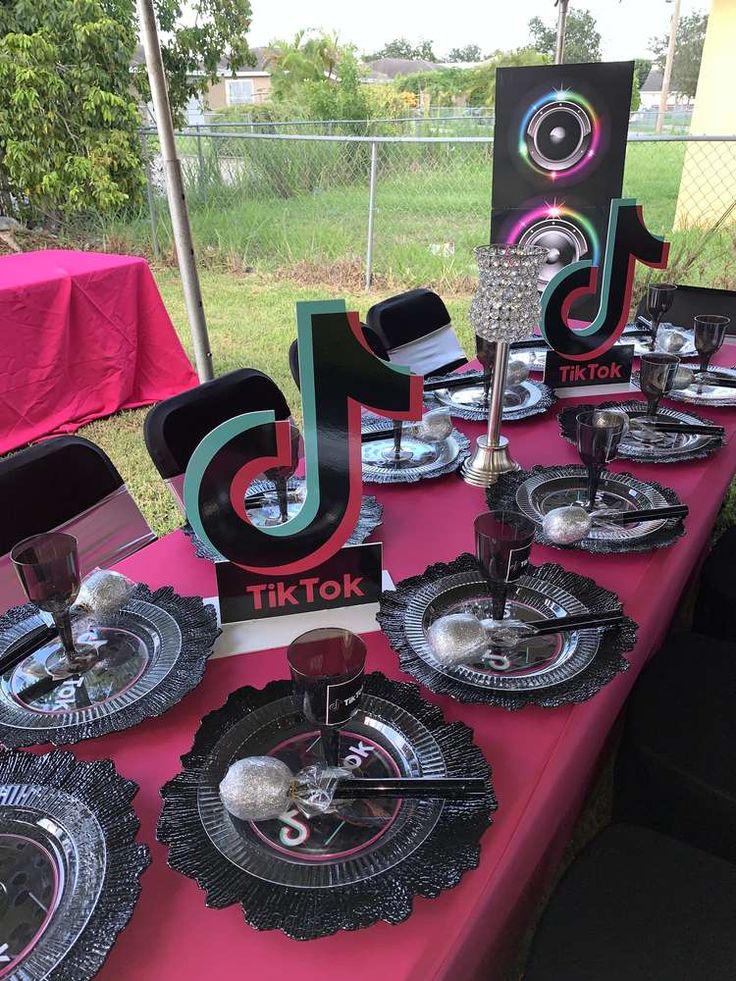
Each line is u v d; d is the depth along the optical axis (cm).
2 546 127
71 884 65
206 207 747
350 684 72
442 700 89
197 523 96
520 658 95
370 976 60
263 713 83
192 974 60
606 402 180
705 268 565
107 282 350
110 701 88
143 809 75
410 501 138
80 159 654
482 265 133
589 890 101
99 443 342
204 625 100
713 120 679
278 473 124
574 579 109
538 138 260
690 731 127
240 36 812
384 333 220
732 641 168
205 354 286
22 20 631
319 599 106
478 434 167
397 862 67
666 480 145
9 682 92
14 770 76
